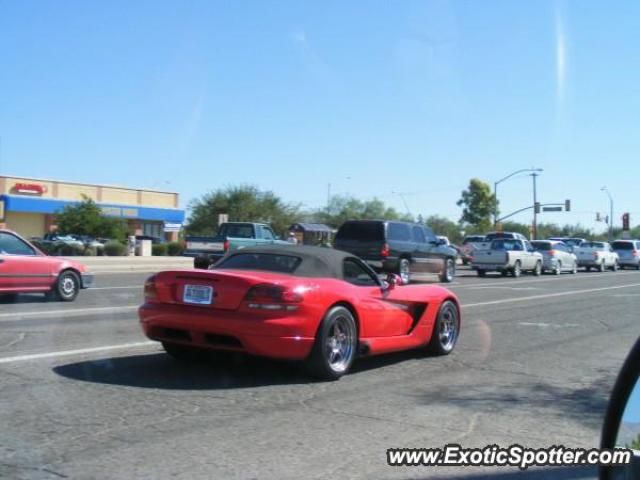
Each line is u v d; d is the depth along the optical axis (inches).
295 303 276.8
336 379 297.0
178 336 292.7
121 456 192.4
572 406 265.4
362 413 245.0
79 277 599.5
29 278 553.6
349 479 181.9
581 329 495.8
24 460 187.6
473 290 854.5
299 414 240.8
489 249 1230.3
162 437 209.8
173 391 266.7
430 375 317.4
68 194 2314.2
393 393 277.9
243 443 207.0
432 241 1019.9
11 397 250.4
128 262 1256.2
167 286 293.1
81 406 241.0
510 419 244.7
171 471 182.2
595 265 1626.5
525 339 440.1
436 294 365.1
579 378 319.3
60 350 343.0
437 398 272.1
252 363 322.0
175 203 2701.8
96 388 266.7
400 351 377.7
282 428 223.8
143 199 2564.0
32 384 270.2
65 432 211.9
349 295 301.1
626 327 513.7
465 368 337.1
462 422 238.8
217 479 177.8
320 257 310.7
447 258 1040.2
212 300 282.4
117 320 462.9
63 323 442.3
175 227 2586.1
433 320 359.6
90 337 386.0
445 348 371.9
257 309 275.6
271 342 274.2
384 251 908.6
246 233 1085.1
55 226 1984.5
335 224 3649.1
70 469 181.8
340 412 245.1
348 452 202.8
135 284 820.6
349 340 302.2
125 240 1841.8
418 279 1044.5
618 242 1823.3
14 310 510.3
